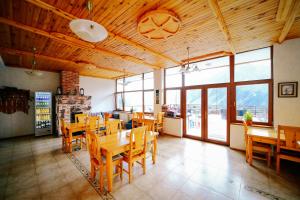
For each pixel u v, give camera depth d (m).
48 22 2.62
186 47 3.89
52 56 4.58
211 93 4.91
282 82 3.46
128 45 3.69
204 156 3.66
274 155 3.31
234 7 2.21
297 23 2.67
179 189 2.34
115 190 2.32
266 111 3.84
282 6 2.09
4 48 3.76
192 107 5.44
